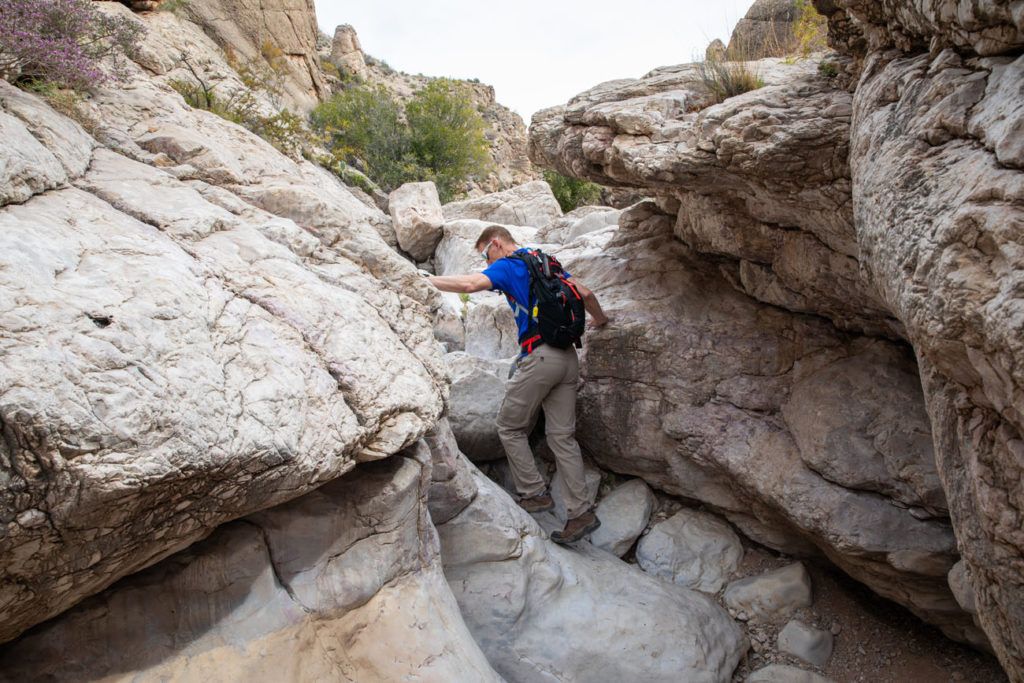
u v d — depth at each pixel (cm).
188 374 190
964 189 197
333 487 259
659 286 493
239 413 198
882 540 368
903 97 253
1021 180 174
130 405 170
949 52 239
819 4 328
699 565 446
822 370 423
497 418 430
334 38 2162
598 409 478
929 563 358
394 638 253
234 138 437
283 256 275
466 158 1564
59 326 170
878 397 397
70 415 158
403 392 266
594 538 454
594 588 377
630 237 564
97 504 164
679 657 355
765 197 372
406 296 321
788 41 493
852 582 439
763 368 439
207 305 215
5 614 173
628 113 412
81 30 339
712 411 441
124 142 332
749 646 400
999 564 211
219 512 207
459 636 276
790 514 399
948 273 191
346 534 257
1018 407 173
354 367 249
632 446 473
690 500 490
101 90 367
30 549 163
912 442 375
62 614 204
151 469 169
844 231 354
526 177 2666
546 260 409
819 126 319
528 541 367
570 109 470
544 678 331
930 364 237
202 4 1303
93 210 235
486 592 341
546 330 395
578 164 476
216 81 869
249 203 329
